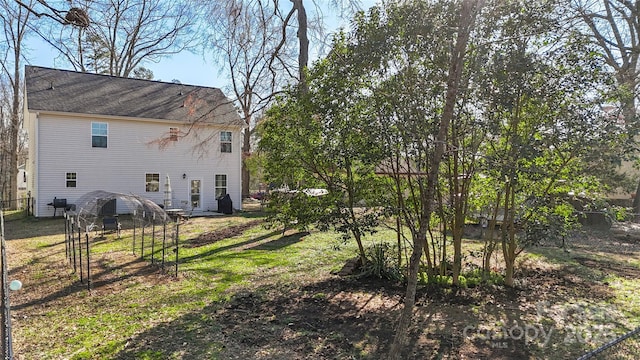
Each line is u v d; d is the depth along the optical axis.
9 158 26.50
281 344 4.23
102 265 8.15
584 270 7.44
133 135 17.44
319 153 6.45
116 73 21.62
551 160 5.36
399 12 5.31
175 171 18.36
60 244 10.62
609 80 5.12
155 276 7.23
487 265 6.65
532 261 8.18
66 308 5.51
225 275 7.26
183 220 15.38
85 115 16.20
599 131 4.98
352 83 5.88
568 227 5.48
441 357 3.92
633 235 10.73
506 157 4.94
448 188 6.48
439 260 6.86
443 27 4.89
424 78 5.46
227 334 4.51
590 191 5.79
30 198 17.66
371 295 5.92
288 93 6.83
